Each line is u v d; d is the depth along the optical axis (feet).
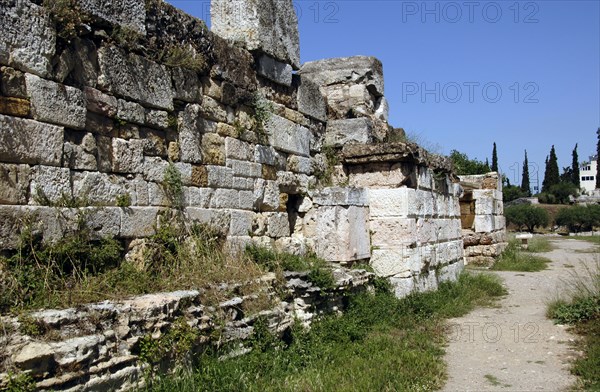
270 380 19.53
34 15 17.39
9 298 15.47
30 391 12.61
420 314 31.55
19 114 16.93
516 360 24.32
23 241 16.60
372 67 40.32
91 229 18.98
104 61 19.98
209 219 24.85
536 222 153.58
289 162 31.81
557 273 50.88
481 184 65.00
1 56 16.37
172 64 23.15
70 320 14.52
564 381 21.44
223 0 29.14
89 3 19.35
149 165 21.97
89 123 19.48
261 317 21.29
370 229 35.24
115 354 14.96
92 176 19.42
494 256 59.26
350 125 36.52
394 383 20.57
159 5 22.80
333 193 32.45
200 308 18.60
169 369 16.71
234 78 27.12
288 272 25.96
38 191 17.29
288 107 32.40
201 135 25.07
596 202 185.68
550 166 221.87
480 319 31.89
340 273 28.76
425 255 37.14
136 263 20.72
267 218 29.35
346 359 23.32
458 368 23.48
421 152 36.73
